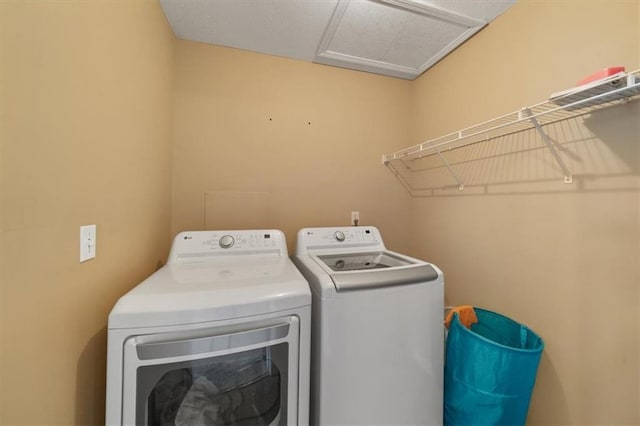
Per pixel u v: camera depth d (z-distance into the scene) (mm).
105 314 850
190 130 1646
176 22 1478
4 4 477
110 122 857
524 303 1266
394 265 1424
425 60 1854
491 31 1456
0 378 481
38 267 569
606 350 971
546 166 1172
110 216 872
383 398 1054
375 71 2020
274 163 1821
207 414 810
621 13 930
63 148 641
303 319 918
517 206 1303
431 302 1143
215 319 791
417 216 2086
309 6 1359
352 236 1620
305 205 1896
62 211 641
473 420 1097
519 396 1049
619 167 934
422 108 2041
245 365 851
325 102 1935
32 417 557
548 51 1168
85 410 756
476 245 1545
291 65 1849
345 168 1995
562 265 1109
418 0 1312
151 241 1271
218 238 1361
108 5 833
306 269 1193
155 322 736
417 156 2082
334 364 988
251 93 1764
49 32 589
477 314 1425
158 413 761
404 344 1089
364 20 1455
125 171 975
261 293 869
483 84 1504
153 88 1244
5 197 484
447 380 1243
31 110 542
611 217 957
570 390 1076
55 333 626
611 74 825
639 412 886
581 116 1041
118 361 712
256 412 862
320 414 976
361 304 1022
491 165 1448
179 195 1635
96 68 771
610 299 961
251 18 1448
